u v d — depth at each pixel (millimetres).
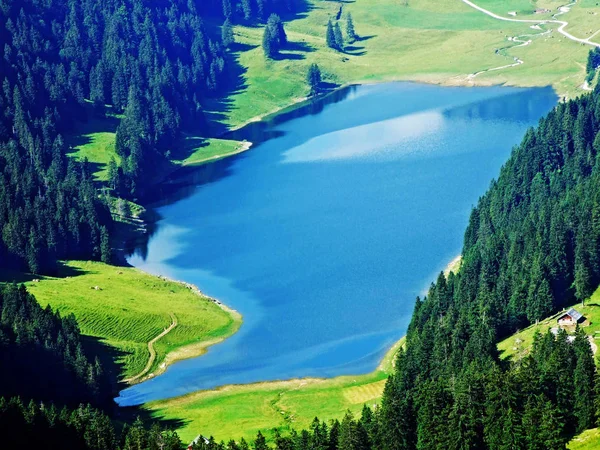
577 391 159375
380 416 163250
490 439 158625
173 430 183250
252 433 177375
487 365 172000
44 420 169500
